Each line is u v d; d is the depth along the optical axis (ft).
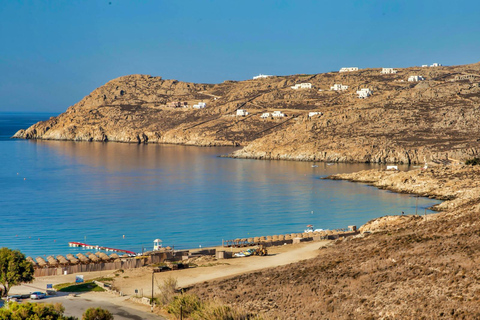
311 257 312.91
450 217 318.24
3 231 417.08
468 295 169.07
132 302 240.12
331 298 195.72
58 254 356.18
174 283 245.65
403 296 181.06
